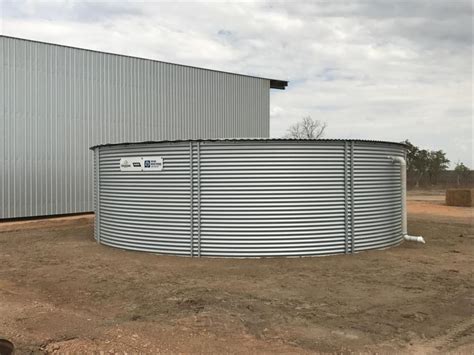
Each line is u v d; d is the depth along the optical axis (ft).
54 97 72.49
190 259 39.65
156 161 42.11
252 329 22.70
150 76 85.51
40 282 33.09
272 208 39.40
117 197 45.73
